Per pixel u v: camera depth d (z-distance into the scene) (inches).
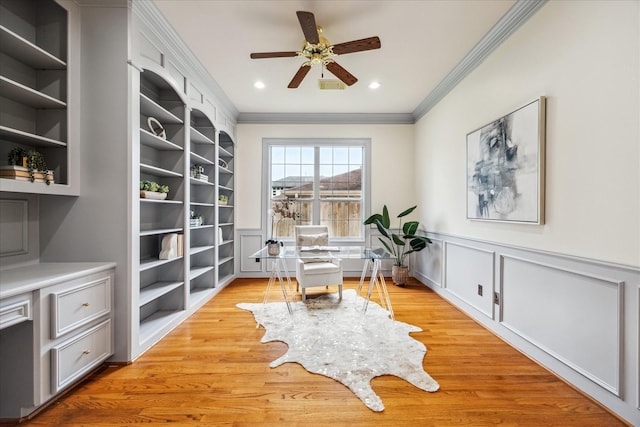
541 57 77.5
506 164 90.7
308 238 145.9
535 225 79.7
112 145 78.0
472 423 57.4
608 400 60.4
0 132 61.0
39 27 73.9
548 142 75.4
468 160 114.6
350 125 181.6
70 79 74.5
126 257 78.4
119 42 77.7
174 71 102.1
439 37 99.4
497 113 97.0
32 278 60.2
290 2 83.0
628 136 56.1
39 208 77.3
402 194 182.2
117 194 78.1
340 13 87.4
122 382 70.2
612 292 59.6
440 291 142.3
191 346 89.1
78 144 77.0
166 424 56.9
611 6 59.0
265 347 88.4
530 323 82.6
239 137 180.5
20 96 66.8
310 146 184.9
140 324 98.2
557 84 72.5
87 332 68.6
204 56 111.7
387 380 71.2
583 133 65.4
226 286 161.5
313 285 130.8
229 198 177.9
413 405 62.2
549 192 75.1
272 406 61.9
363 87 139.4
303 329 100.7
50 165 74.6
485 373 74.4
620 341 57.8
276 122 180.4
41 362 58.0
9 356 57.4
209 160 144.6
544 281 77.6
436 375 73.4
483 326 104.2
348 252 121.1
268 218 182.2
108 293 75.5
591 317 64.2
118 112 78.0
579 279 67.0
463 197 120.3
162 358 81.7
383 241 170.7
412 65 118.3
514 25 87.3
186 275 113.0
